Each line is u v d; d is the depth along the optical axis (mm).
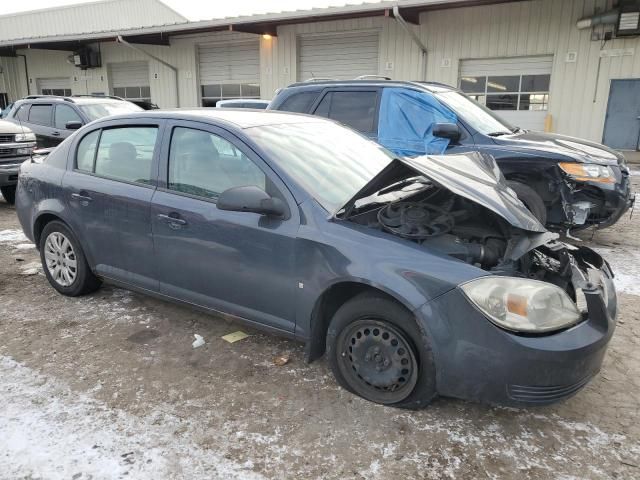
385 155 4074
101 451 2621
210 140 3562
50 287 4895
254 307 3354
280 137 3574
